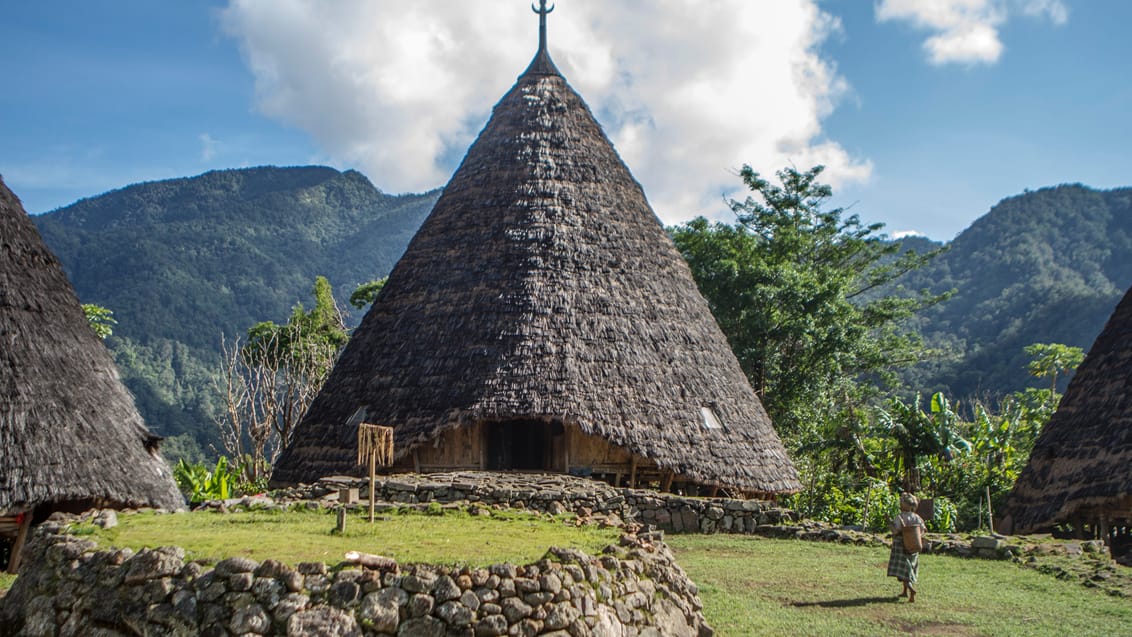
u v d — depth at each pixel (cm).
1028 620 1120
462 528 1238
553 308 2152
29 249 1852
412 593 865
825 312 3934
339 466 2055
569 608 896
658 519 1733
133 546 983
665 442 2038
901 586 1288
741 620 1092
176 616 863
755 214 4666
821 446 3095
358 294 4653
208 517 1272
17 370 1645
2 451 1548
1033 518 2109
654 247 2420
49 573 965
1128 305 2295
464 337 2128
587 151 2514
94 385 1773
